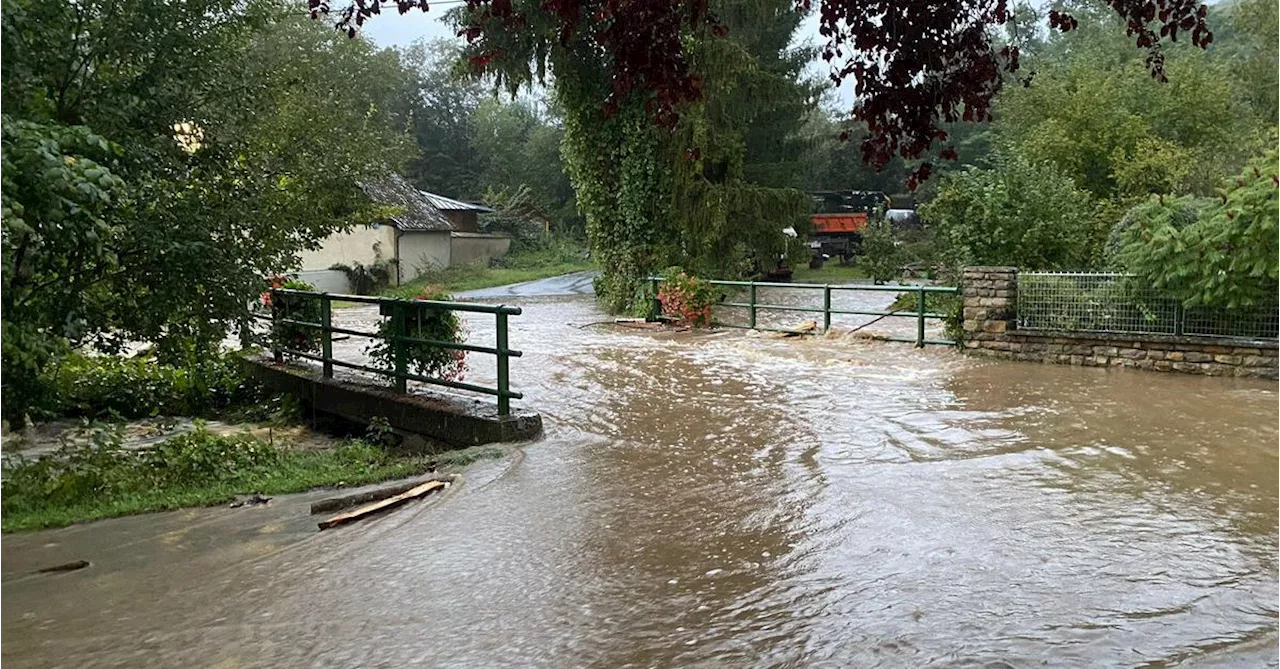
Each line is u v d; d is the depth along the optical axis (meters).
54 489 6.88
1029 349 11.68
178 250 7.91
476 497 6.03
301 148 9.59
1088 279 11.35
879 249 29.39
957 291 12.93
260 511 6.18
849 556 4.66
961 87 3.11
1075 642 3.54
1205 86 21.80
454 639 3.77
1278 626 3.67
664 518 5.44
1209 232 10.07
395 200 39.47
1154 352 10.66
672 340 15.14
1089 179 21.52
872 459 6.73
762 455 6.97
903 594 4.10
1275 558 4.46
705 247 23.14
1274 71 26.34
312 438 9.79
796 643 3.63
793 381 10.52
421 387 9.49
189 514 6.20
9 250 6.37
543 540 5.09
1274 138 19.27
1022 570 4.36
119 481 7.19
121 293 8.29
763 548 4.84
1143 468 6.27
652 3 3.01
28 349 6.62
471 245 47.59
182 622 4.05
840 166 55.25
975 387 9.82
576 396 9.81
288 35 21.73
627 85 3.18
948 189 15.79
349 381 9.95
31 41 7.00
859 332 14.44
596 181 23.39
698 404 9.18
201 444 7.91
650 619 3.93
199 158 8.80
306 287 11.57
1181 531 4.91
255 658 3.63
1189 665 3.34
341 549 5.05
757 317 19.98
